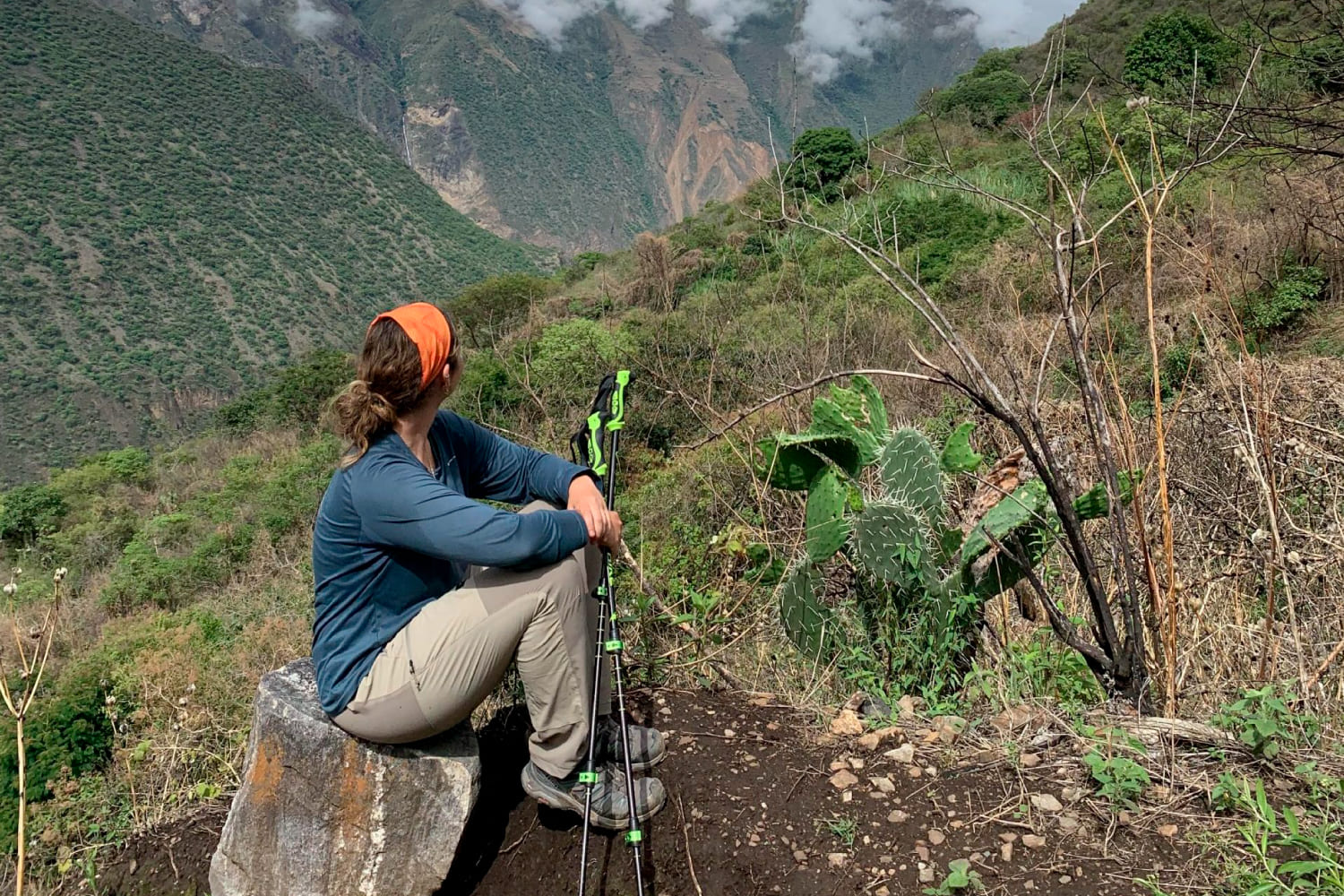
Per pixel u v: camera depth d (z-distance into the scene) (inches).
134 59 7308.1
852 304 306.2
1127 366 229.5
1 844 124.3
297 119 7696.9
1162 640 114.7
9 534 964.6
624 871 95.6
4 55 6628.9
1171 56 626.8
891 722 110.7
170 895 112.0
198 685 177.5
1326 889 78.0
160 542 670.5
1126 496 118.0
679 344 278.5
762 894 90.2
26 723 145.8
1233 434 139.7
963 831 92.9
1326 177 286.5
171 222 5846.5
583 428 111.2
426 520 83.1
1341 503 140.3
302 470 645.9
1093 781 96.9
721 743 110.0
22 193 5502.0
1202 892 82.5
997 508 117.3
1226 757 97.6
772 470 125.1
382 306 6067.9
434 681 86.7
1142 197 109.3
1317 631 122.0
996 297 299.3
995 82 991.0
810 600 129.0
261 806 97.0
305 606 277.9
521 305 1126.4
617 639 95.7
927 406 247.3
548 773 94.7
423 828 92.6
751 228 849.5
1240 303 316.5
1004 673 121.7
